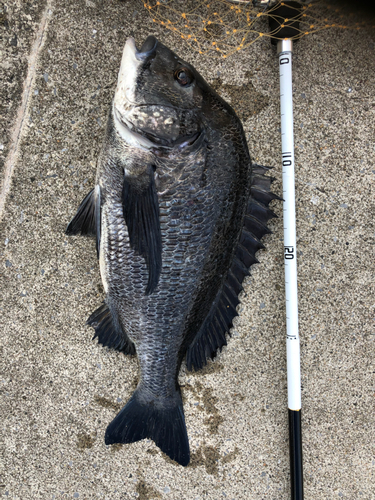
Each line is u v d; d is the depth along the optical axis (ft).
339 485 1.50
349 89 1.49
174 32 1.43
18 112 1.39
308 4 1.45
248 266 1.39
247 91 1.46
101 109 1.41
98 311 1.39
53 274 1.43
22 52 1.38
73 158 1.41
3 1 1.36
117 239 1.26
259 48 1.46
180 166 1.18
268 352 1.49
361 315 1.51
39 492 1.43
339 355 1.51
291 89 1.40
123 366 1.45
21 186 1.41
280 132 1.47
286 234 1.43
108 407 1.45
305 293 1.50
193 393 1.47
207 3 1.43
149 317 1.30
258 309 1.48
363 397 1.50
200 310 1.33
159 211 1.20
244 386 1.48
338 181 1.50
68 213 1.42
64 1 1.38
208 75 1.44
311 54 1.48
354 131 1.50
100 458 1.44
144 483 1.45
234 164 1.23
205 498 1.46
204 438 1.47
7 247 1.41
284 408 1.49
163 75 1.16
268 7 1.42
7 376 1.42
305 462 1.50
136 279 1.27
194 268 1.25
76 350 1.44
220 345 1.44
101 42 1.40
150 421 1.39
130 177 1.20
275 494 1.48
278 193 1.47
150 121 1.16
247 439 1.48
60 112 1.40
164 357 1.35
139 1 1.41
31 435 1.43
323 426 1.50
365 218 1.50
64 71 1.40
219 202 1.23
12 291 1.42
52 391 1.44
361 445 1.51
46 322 1.43
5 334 1.42
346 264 1.50
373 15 1.47
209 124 1.19
